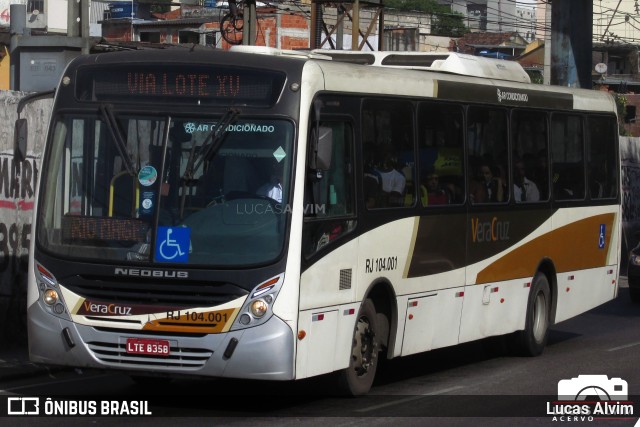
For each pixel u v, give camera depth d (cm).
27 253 1385
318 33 3083
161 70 982
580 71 2548
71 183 988
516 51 8250
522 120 1412
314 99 977
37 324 979
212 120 964
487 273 1315
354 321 1046
